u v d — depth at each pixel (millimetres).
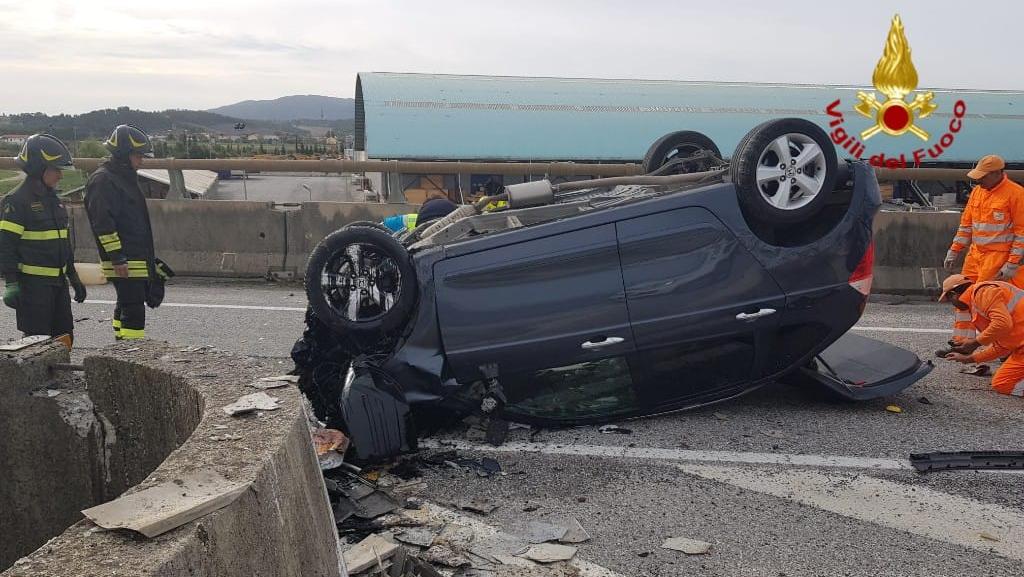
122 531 1736
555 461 4695
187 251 10406
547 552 3625
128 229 6348
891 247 9734
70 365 3652
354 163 10367
